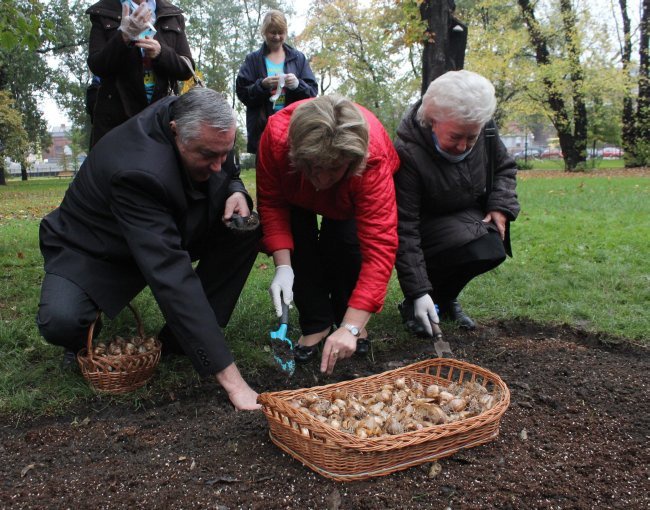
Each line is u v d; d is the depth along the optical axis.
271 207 3.13
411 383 2.83
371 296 2.68
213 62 37.06
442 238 3.55
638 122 24.59
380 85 27.45
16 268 5.36
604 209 9.62
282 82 4.61
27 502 2.11
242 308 4.15
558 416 2.75
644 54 23.86
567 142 24.88
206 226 3.05
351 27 27.75
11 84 29.34
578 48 22.48
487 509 2.04
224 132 2.55
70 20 24.78
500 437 2.53
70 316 2.78
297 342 3.57
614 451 2.45
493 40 23.08
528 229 7.47
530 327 4.03
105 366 2.90
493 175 3.63
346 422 2.31
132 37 3.63
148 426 2.68
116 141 2.80
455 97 2.88
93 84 4.11
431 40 7.55
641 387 3.06
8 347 3.53
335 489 2.12
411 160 3.30
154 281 2.60
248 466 2.29
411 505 2.05
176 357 3.38
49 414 2.84
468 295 4.54
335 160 2.35
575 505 2.08
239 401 2.71
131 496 2.12
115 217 2.77
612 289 4.67
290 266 3.05
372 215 2.72
